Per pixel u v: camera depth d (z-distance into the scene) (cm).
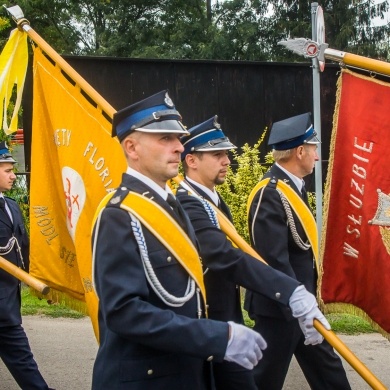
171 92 980
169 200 297
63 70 418
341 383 454
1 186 555
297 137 447
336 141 370
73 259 428
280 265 433
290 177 452
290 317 421
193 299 296
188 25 1981
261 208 443
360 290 368
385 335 359
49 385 562
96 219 285
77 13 2227
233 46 2025
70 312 773
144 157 288
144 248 279
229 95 1005
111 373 287
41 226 432
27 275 434
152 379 283
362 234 364
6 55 437
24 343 514
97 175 409
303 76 1027
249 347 271
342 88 371
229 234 378
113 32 2133
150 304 270
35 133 431
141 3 2088
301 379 573
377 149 360
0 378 592
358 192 365
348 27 2083
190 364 291
